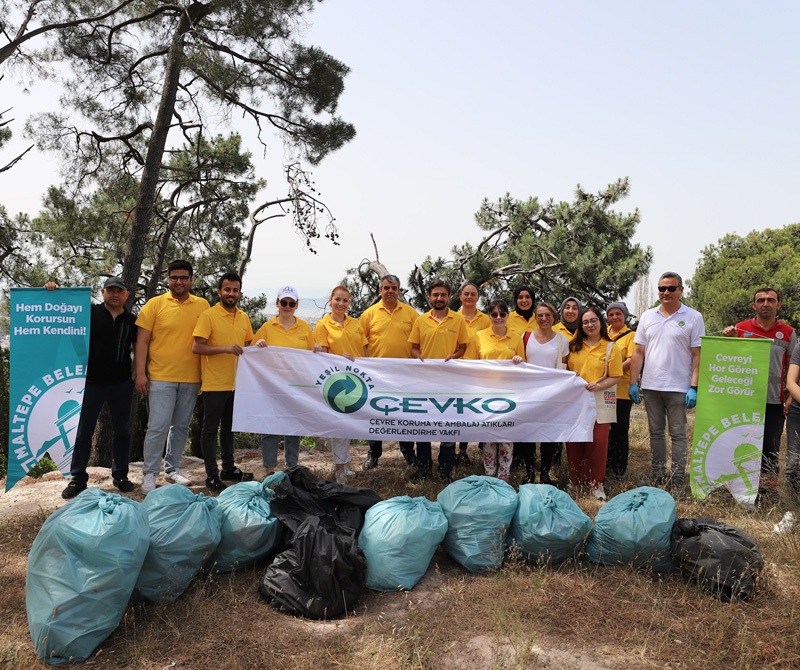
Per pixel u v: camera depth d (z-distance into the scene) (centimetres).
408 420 669
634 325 1312
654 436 695
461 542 488
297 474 498
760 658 368
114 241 1520
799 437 595
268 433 663
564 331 747
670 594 446
